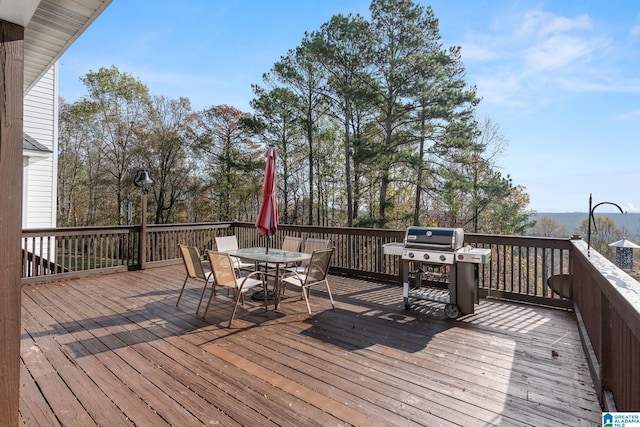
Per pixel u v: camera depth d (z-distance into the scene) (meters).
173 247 7.38
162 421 2.07
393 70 14.01
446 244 4.06
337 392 2.41
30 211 8.08
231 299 4.80
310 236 7.11
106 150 19.23
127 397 2.33
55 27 2.83
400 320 3.98
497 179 14.48
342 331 3.61
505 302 4.72
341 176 18.03
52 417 2.10
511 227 14.57
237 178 19.70
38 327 3.65
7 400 1.76
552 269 4.44
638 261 3.27
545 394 2.41
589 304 3.04
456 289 4.04
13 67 1.77
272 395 2.37
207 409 2.20
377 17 14.33
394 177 15.71
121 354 3.01
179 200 19.92
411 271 5.13
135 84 19.45
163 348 3.14
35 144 7.30
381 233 5.95
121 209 19.23
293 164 18.80
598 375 2.36
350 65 14.36
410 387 2.49
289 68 15.68
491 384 2.54
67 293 5.03
